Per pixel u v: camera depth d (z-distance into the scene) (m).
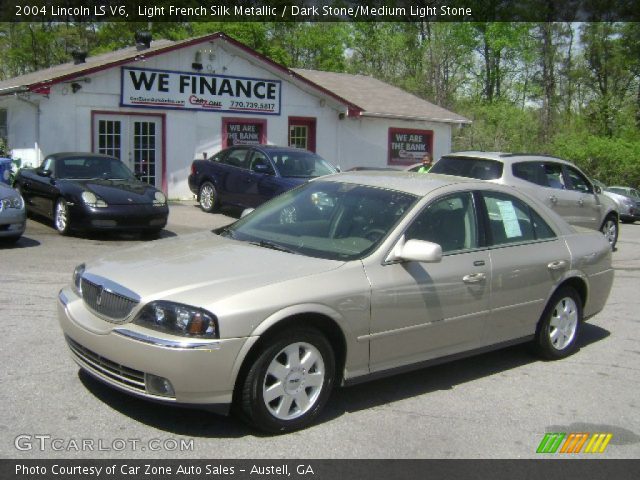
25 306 7.19
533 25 42.81
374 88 26.91
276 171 14.32
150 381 4.14
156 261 4.78
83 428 4.36
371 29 42.97
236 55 19.59
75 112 17.03
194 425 4.49
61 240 11.65
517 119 37.25
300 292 4.38
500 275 5.58
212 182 15.88
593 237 6.70
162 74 18.28
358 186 5.66
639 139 40.19
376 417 4.84
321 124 21.86
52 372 5.27
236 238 5.45
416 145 24.59
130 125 17.98
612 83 44.41
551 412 5.12
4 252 10.32
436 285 5.09
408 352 5.03
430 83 40.25
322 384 4.56
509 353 6.57
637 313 8.52
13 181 14.00
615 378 5.96
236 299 4.18
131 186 12.41
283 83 20.69
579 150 34.75
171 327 4.10
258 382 4.25
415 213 5.15
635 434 4.79
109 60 18.62
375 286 4.73
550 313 6.20
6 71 39.72
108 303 4.41
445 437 4.58
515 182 11.61
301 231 5.36
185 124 18.91
